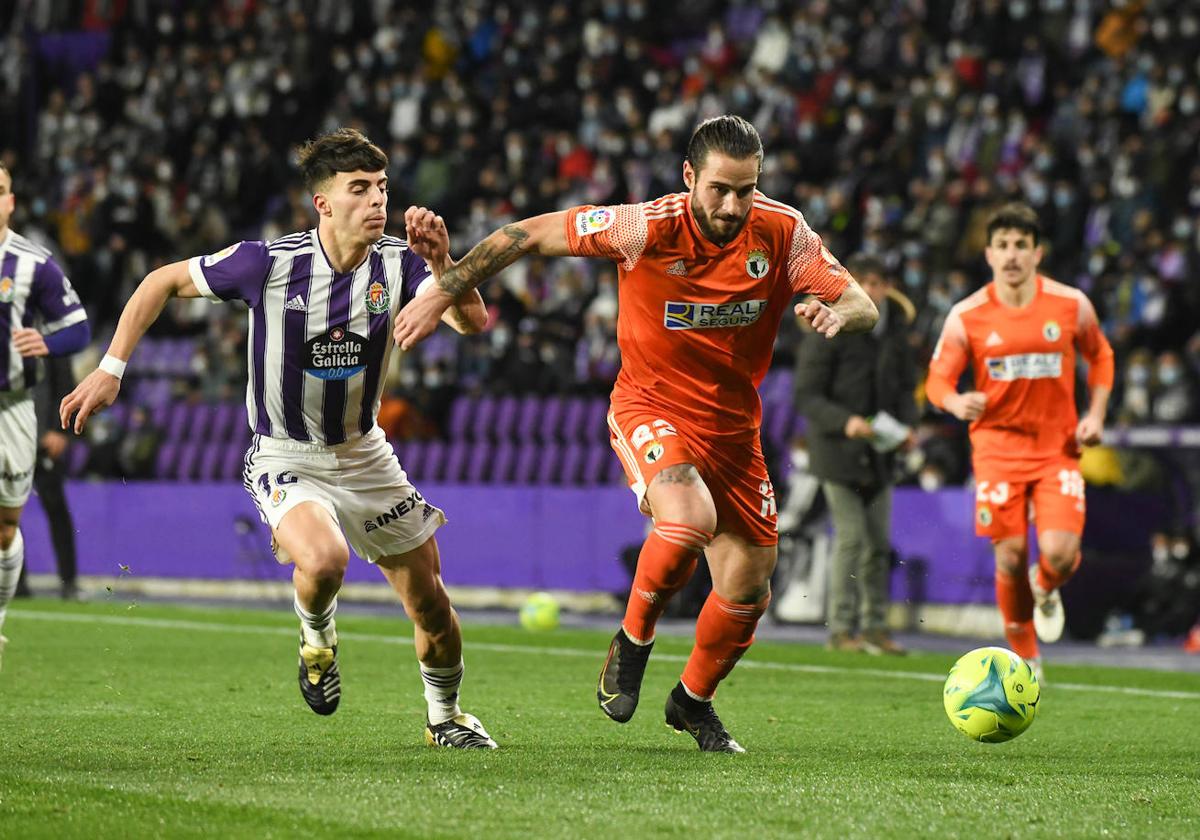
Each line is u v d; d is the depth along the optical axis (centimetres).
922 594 4728
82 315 2614
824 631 4619
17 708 2328
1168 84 6438
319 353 1850
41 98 9856
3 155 9025
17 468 2580
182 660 3184
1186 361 5362
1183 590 4497
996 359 2928
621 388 1923
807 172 6644
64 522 4828
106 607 4731
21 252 2553
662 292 1834
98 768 1691
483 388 6119
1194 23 6606
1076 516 2919
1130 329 5516
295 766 1717
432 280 1853
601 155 7188
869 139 6731
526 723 2238
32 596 5141
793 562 4831
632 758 1830
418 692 2625
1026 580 2986
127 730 2072
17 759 1764
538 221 1822
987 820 1454
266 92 8700
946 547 4694
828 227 6247
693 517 1791
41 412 4031
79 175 8688
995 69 6594
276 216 7900
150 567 6169
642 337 1867
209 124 8738
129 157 8831
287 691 2603
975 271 5959
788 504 4859
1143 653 4200
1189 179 6059
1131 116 6369
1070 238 5947
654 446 1839
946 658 3619
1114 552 4700
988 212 5969
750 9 8306
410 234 1744
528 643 3872
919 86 6656
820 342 3700
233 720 2198
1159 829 1432
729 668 1939
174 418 6619
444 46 8456
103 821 1370
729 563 1900
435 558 1920
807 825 1401
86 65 9862
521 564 5503
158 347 7650
